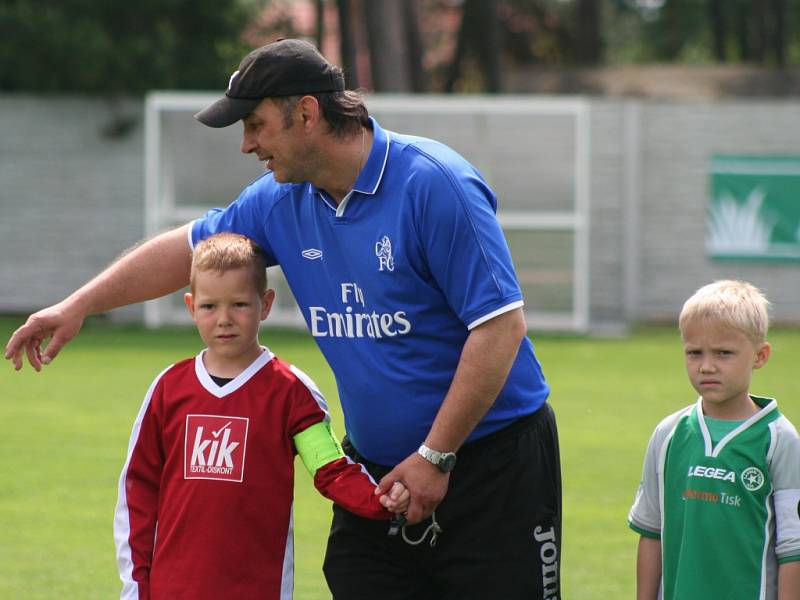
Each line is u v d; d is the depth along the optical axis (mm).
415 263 13359
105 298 14992
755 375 44938
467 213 13133
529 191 61469
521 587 13984
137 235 64000
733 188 64125
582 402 39594
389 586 14492
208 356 14344
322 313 14102
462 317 13258
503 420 13961
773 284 64188
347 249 13641
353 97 13516
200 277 14000
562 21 137875
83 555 22750
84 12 66062
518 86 104188
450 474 13945
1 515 25453
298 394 14125
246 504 13914
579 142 60000
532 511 14047
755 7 127812
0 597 20234
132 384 42438
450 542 14070
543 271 61375
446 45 122250
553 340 57125
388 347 13711
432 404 13750
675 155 64438
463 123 61594
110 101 63656
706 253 64500
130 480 14312
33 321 14602
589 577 21469
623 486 28281
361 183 13367
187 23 69312
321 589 20922
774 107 63594
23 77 63938
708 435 13992
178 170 62125
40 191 64062
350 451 14969
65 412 37188
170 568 13953
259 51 13203
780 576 13625
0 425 34969
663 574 14281
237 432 13969
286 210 14281
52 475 29000
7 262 64312
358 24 105500
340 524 14664
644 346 54906
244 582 13906
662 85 103625
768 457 13742
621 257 65000
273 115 13109
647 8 167625
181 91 68062
